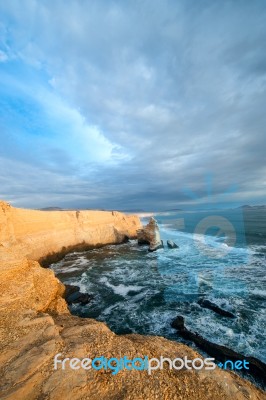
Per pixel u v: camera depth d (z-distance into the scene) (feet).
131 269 73.00
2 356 19.76
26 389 15.94
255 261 68.39
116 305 46.52
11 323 25.82
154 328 36.73
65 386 16.30
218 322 36.65
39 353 19.86
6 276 34.45
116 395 15.88
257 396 17.46
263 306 40.83
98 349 21.06
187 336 32.96
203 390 16.85
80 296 49.88
